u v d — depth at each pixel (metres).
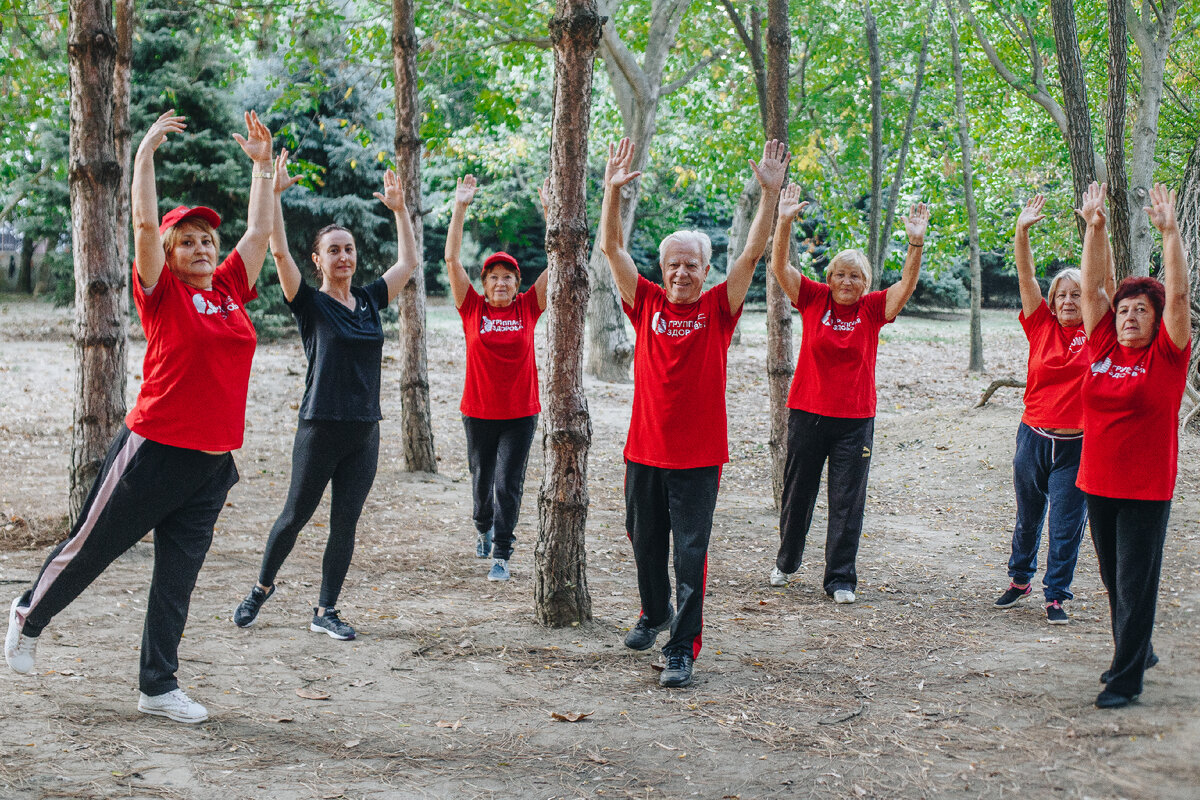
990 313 37.91
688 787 3.28
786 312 8.28
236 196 20.48
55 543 6.48
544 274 6.34
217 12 13.56
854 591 5.86
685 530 4.35
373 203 23.20
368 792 3.17
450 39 16.11
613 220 4.40
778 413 8.31
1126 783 3.25
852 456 5.83
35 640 3.73
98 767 3.23
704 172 23.22
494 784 3.28
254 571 6.09
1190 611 5.31
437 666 4.48
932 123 20.47
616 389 16.59
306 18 13.95
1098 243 4.02
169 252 3.66
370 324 4.80
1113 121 7.52
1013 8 15.92
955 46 16.98
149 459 3.55
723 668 4.55
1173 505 7.93
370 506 8.29
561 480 5.09
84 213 6.01
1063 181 20.45
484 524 6.64
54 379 15.37
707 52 19.11
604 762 3.47
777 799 3.19
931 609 5.64
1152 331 3.94
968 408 11.84
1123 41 7.43
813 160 17.73
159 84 19.50
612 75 17.47
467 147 24.48
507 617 5.30
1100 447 4.04
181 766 3.29
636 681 4.35
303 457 4.70
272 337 22.11
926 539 7.57
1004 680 4.36
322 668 4.39
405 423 9.74
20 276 33.56
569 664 4.56
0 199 21.77
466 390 6.37
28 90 13.06
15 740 3.39
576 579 5.14
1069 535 5.29
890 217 16.25
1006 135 20.16
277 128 22.25
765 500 9.23
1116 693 4.00
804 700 4.12
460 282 6.20
